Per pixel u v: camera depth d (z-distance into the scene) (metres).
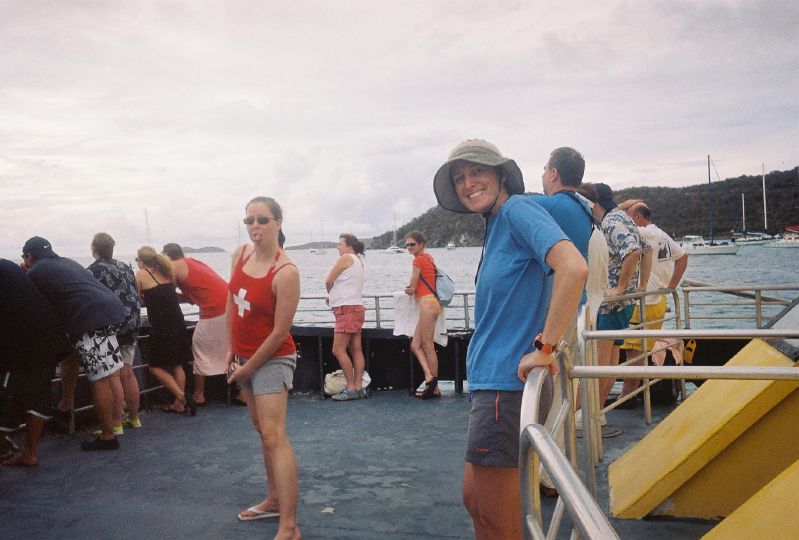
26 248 5.46
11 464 5.18
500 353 2.26
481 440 2.28
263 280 3.54
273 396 3.60
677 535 3.33
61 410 6.08
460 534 3.67
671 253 6.19
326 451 5.38
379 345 7.89
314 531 3.78
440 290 7.20
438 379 7.77
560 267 2.04
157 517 4.09
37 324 5.13
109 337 5.63
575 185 3.82
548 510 3.80
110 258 6.22
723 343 6.64
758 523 2.50
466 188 2.40
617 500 3.68
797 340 3.37
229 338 3.78
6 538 3.81
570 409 2.60
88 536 3.82
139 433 6.20
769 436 3.30
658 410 6.10
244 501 4.34
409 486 4.47
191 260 7.34
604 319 5.11
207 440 5.90
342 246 7.42
